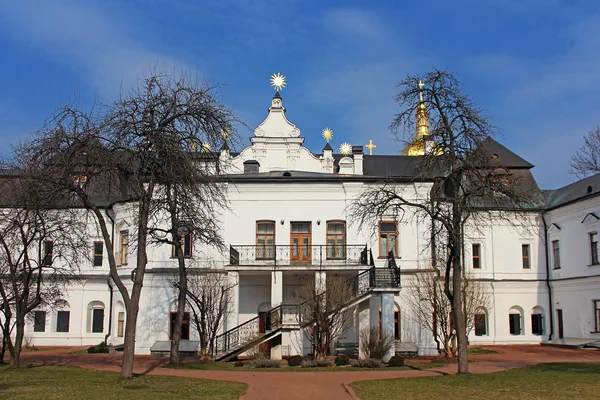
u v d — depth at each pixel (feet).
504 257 132.05
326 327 87.15
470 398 52.54
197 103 66.28
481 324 121.08
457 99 69.87
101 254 128.98
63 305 122.93
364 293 92.32
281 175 117.08
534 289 131.34
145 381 60.80
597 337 115.03
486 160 71.05
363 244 106.63
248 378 67.31
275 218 110.32
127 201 112.88
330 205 110.63
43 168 63.00
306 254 108.47
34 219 74.23
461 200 70.74
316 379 66.49
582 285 120.26
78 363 85.05
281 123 132.87
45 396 50.34
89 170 63.26
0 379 62.23
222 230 109.70
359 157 129.59
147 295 108.37
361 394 54.75
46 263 89.61
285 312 98.63
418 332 106.52
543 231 133.69
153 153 63.52
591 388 57.88
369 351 88.17
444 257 106.01
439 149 71.97
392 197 74.64
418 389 57.72
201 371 74.95
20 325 75.77
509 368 78.64
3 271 90.22
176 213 74.90
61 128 62.18
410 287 108.17
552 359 94.02
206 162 73.26
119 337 114.11
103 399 49.26
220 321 99.71
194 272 104.53
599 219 114.52
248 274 104.68
